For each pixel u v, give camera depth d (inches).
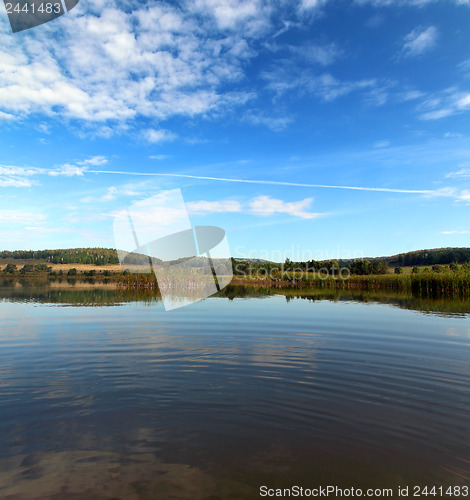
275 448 160.1
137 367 284.0
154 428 179.0
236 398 219.6
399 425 183.9
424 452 157.4
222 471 141.6
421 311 636.1
